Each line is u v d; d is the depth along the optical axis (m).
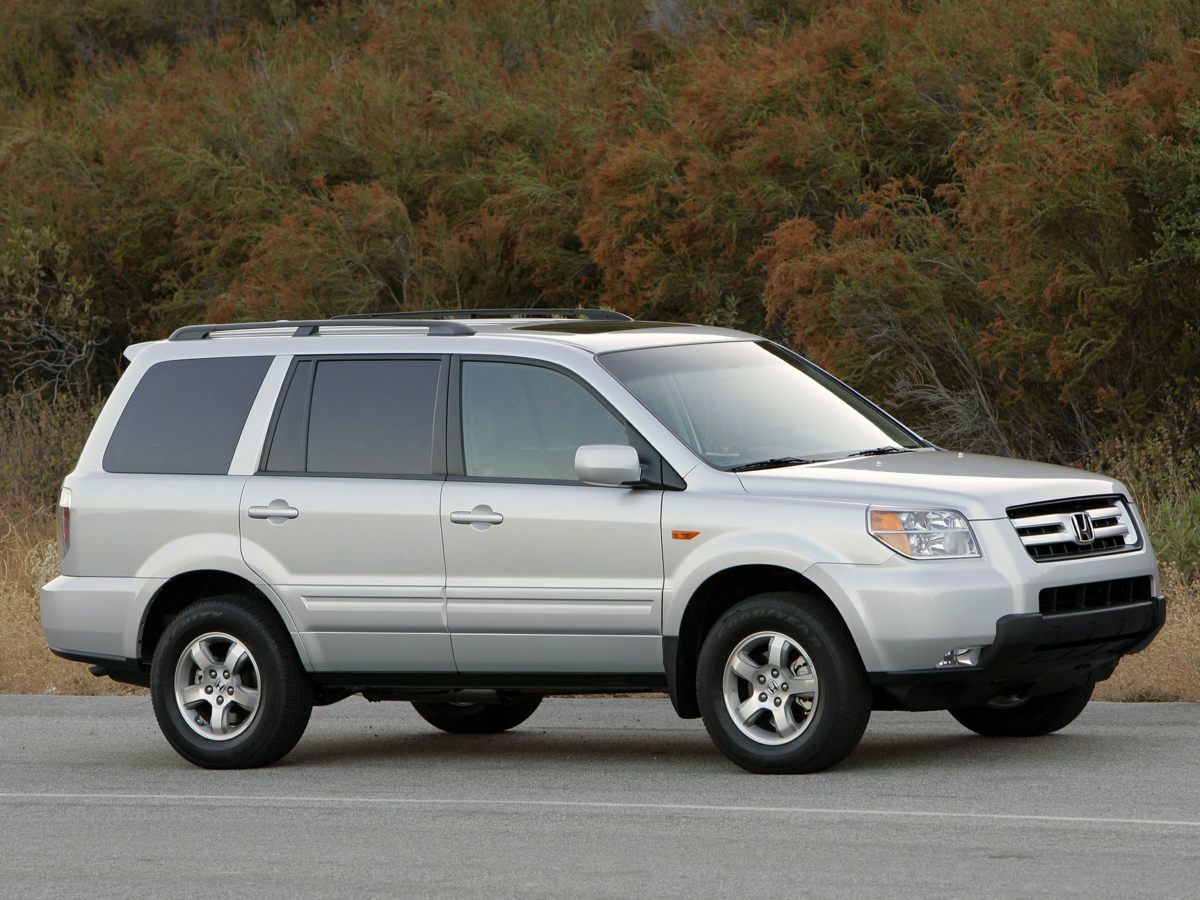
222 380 26.47
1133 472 42.16
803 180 52.81
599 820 20.80
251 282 62.97
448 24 75.81
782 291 48.19
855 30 54.06
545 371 24.34
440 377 24.95
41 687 35.91
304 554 25.12
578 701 31.83
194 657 26.03
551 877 17.98
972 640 21.67
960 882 17.08
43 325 67.56
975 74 52.22
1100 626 22.59
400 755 26.94
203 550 25.80
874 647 21.81
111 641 26.50
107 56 91.06
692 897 16.89
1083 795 21.09
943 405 47.72
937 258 47.81
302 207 64.19
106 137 73.12
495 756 26.45
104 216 70.56
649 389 24.06
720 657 22.89
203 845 20.34
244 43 86.56
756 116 53.59
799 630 22.39
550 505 23.70
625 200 54.75
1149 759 23.48
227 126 70.56
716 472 23.11
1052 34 48.38
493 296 62.69
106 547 26.56
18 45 90.31
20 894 18.14
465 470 24.44
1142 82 45.59
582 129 61.62
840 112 53.62
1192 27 49.53
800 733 22.59
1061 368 43.75
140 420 26.89
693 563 22.80
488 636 24.11
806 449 24.39
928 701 22.22
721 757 25.12
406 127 66.44
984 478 22.94
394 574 24.58
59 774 25.98
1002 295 45.97
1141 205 44.75
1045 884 16.86
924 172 52.81
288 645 25.53
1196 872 17.20
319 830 20.97
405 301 62.03
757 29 63.06
